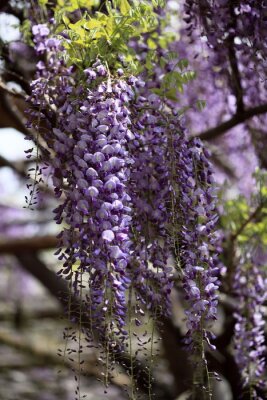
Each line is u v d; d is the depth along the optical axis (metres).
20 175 4.06
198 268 1.75
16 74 2.38
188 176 1.86
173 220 1.79
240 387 2.83
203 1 2.14
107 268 1.66
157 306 1.86
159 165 1.87
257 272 2.58
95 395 5.43
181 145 1.86
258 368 2.35
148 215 1.88
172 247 1.85
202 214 1.82
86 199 1.65
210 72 2.62
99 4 2.29
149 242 1.88
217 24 2.13
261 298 2.51
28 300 7.48
